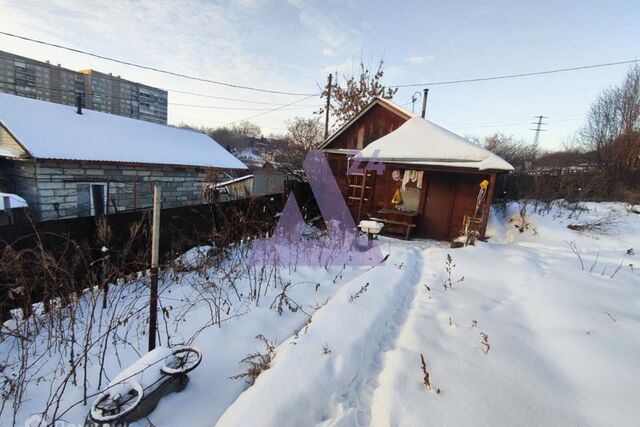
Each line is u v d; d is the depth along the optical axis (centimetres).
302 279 464
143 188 991
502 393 220
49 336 262
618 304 366
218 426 184
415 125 843
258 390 202
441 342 285
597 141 1683
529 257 572
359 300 354
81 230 375
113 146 970
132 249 428
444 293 409
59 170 797
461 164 704
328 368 234
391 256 587
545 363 261
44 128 880
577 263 549
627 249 673
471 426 190
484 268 515
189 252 500
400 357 259
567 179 1186
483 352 270
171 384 214
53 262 294
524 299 394
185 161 1116
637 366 249
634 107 1515
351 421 197
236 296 392
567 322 321
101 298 358
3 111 861
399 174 869
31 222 306
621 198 1229
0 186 807
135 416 191
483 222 709
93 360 260
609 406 210
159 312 340
